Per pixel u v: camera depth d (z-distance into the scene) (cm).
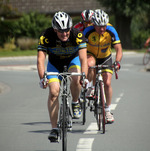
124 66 5569
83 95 1848
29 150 1445
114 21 9812
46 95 2906
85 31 1805
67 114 1434
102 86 1712
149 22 10369
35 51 8375
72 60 1583
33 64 6022
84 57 1494
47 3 10638
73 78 1686
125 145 1492
